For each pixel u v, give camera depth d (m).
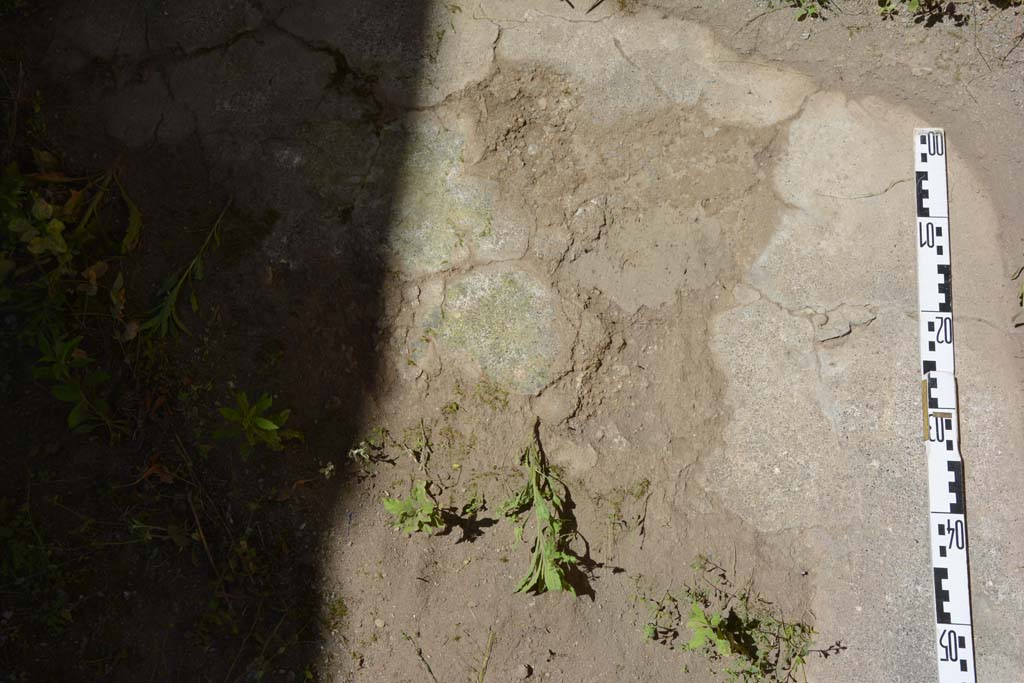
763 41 2.51
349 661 2.38
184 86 2.49
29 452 2.39
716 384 2.43
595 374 2.45
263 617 2.37
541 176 2.50
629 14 2.51
